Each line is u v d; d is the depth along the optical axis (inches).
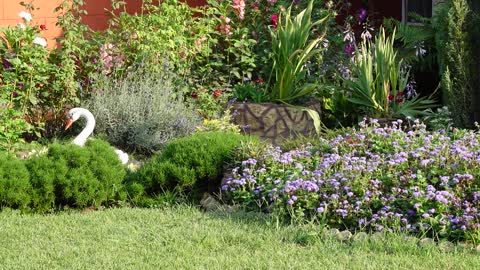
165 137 427.5
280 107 442.0
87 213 323.9
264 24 507.2
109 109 435.5
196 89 469.4
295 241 287.0
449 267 257.9
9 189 321.1
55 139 426.3
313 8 522.3
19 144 418.9
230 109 449.1
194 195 343.9
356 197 307.3
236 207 323.6
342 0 553.6
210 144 354.0
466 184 307.1
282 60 464.1
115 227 302.0
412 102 469.7
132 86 444.8
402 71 495.2
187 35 478.9
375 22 577.9
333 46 517.7
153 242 284.5
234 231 295.1
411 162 327.0
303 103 463.5
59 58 448.1
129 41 463.2
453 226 284.4
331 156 334.0
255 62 496.4
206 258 267.3
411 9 560.4
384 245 279.1
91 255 271.1
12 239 288.0
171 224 305.7
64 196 328.2
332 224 301.3
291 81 459.8
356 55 473.4
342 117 477.4
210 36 485.7
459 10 435.2
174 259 267.3
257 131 440.5
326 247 278.4
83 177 327.9
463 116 435.2
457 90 435.8
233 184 332.5
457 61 435.5
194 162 346.6
